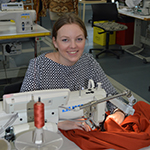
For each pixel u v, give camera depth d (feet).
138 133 4.57
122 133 4.49
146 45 19.17
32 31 11.44
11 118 4.12
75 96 4.63
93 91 4.78
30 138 3.74
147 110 5.47
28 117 4.22
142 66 15.46
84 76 6.08
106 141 4.41
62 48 5.08
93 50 18.29
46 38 18.98
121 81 13.29
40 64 5.74
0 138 3.83
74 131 4.70
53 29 5.21
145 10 16.17
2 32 11.12
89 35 21.89
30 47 17.57
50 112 4.28
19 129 4.13
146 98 11.48
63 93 4.13
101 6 16.92
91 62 6.21
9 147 3.66
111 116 5.38
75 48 5.06
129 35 19.10
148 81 13.30
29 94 3.91
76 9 16.08
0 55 15.03
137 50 17.83
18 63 14.89
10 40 11.00
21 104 3.91
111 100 4.67
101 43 19.39
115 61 16.25
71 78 5.91
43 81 5.72
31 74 5.67
